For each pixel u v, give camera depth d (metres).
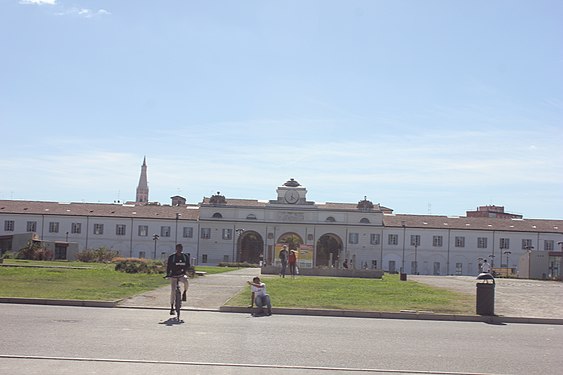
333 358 13.00
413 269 96.19
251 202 103.56
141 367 11.44
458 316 21.48
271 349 13.80
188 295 26.30
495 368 12.52
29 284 27.94
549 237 95.62
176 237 96.75
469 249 95.94
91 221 96.38
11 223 95.69
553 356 14.10
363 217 96.56
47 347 13.05
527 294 35.00
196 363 11.94
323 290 31.50
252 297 21.86
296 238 104.56
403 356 13.52
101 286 28.31
